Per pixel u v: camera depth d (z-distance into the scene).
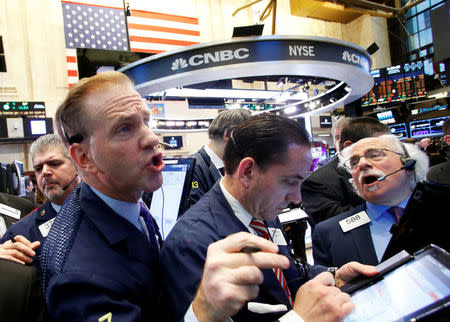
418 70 7.66
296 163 0.77
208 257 0.49
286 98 3.36
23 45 6.45
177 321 0.68
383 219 1.10
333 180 1.81
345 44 2.10
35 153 1.52
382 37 10.09
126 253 0.72
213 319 0.47
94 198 0.76
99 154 0.72
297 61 1.90
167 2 7.29
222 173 2.10
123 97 0.72
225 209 0.84
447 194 0.64
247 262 0.47
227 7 8.37
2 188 2.67
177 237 0.78
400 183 1.05
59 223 0.77
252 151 0.78
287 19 9.21
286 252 0.99
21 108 6.08
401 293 0.57
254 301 0.75
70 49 6.19
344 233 1.15
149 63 1.95
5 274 0.69
